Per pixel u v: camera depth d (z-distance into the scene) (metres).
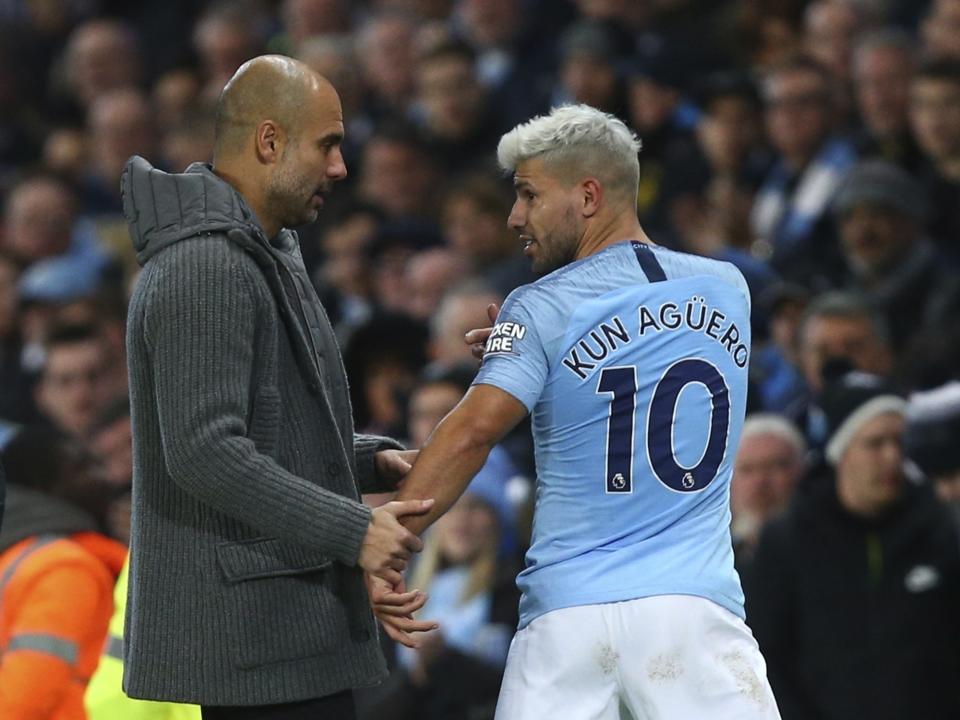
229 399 13.71
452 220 32.91
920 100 30.88
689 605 14.84
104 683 17.17
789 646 21.62
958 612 21.30
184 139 37.75
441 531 22.95
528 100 38.22
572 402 14.99
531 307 14.99
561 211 15.25
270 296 14.27
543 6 40.12
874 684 21.12
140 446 14.41
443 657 21.92
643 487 15.00
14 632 17.59
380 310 30.61
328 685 14.39
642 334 14.99
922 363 24.98
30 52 49.12
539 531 15.30
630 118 35.66
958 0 34.44
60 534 18.22
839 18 35.59
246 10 47.19
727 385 15.27
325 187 14.88
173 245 14.04
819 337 25.42
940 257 29.41
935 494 21.62
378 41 40.97
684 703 14.75
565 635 14.91
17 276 35.59
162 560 14.31
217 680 14.10
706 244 32.25
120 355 30.66
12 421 32.94
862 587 21.30
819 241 30.73
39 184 38.66
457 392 24.25
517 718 14.93
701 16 39.25
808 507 21.70
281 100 14.59
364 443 16.16
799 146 32.62
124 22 49.66
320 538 13.71
